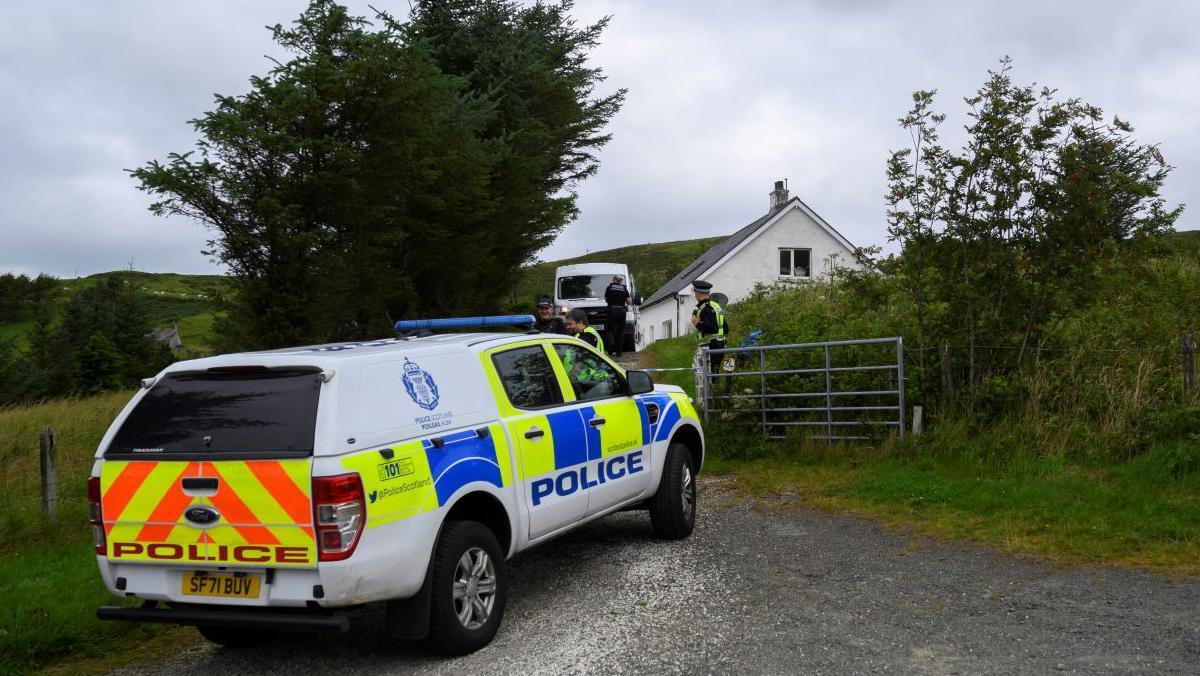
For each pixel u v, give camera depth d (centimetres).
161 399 464
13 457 1180
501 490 524
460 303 2192
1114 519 686
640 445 682
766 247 3569
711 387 1166
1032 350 982
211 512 434
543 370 611
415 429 475
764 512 817
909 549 664
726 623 516
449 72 2575
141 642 564
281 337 1451
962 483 827
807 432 1060
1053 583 564
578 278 2561
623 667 456
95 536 459
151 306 4453
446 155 1906
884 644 469
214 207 1398
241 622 430
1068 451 877
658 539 734
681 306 3659
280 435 430
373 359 467
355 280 1616
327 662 500
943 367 990
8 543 791
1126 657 436
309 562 419
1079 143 923
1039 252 938
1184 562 590
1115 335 985
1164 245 909
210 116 1351
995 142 942
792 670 439
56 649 539
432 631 475
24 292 7225
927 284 1013
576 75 3034
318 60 1485
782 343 1215
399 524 446
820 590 573
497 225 2386
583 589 604
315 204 1498
